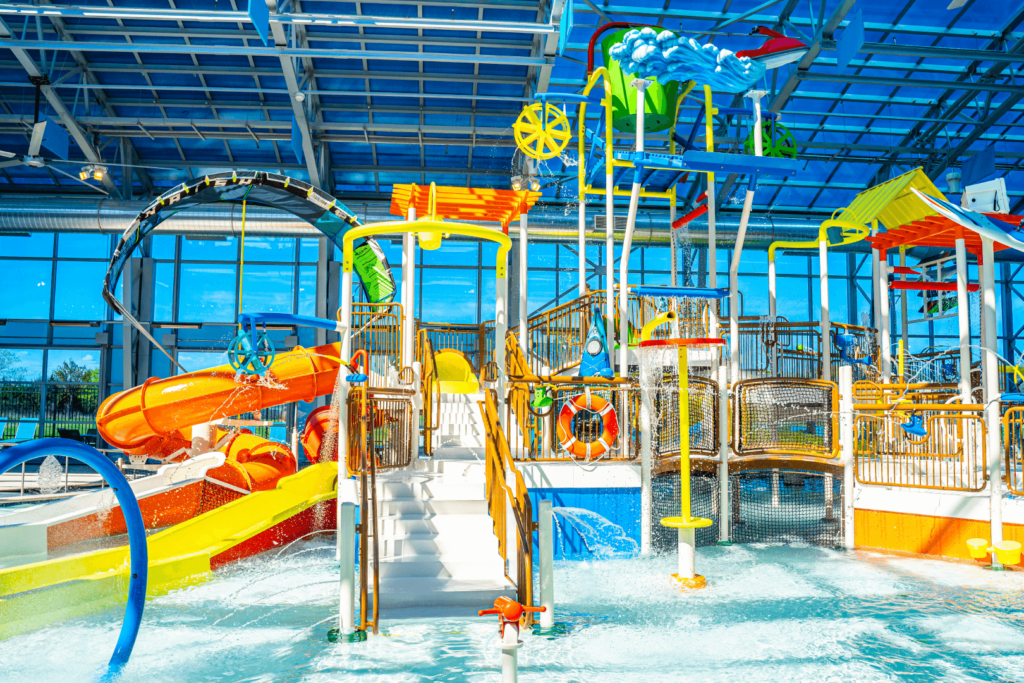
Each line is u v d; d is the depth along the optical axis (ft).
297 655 16.61
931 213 29.96
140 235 32.81
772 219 66.44
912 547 27.17
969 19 50.26
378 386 30.04
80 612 19.77
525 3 44.91
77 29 47.29
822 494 31.81
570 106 54.95
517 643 13.08
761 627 18.80
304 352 35.70
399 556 21.44
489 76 52.70
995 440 24.94
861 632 18.35
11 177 63.98
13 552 22.31
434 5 45.37
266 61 51.44
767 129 37.70
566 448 25.21
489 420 24.61
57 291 64.23
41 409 62.85
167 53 50.24
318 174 60.49
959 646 17.35
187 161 62.85
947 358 42.68
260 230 57.93
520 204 31.24
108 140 58.90
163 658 16.55
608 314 28.55
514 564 20.98
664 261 70.74
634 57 26.55
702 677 15.30
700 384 28.86
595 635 18.11
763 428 29.71
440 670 15.62
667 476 28.22
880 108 58.95
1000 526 24.66
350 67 51.70
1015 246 25.05
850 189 68.44
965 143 59.36
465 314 68.44
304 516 29.81
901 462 31.22
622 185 66.80
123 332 62.03
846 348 33.88
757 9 47.14
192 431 34.63
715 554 27.45
